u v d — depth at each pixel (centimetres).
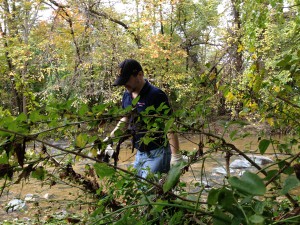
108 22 1322
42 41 1273
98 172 151
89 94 1010
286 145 213
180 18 1598
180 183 199
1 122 134
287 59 202
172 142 257
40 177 153
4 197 514
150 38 1355
